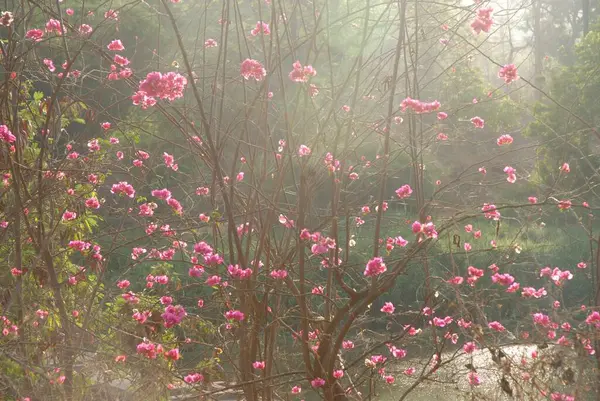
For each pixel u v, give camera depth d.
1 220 4.75
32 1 4.13
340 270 4.38
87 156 5.12
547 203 4.18
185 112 4.46
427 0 4.69
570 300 10.34
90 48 4.54
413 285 11.27
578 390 3.71
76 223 5.04
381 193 4.22
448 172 12.80
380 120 4.37
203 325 4.76
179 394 4.57
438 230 4.16
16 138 4.47
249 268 4.26
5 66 4.30
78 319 4.93
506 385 3.79
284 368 5.20
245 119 4.18
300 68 4.15
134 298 4.87
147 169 5.25
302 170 4.16
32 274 4.62
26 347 4.21
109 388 4.42
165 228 5.05
